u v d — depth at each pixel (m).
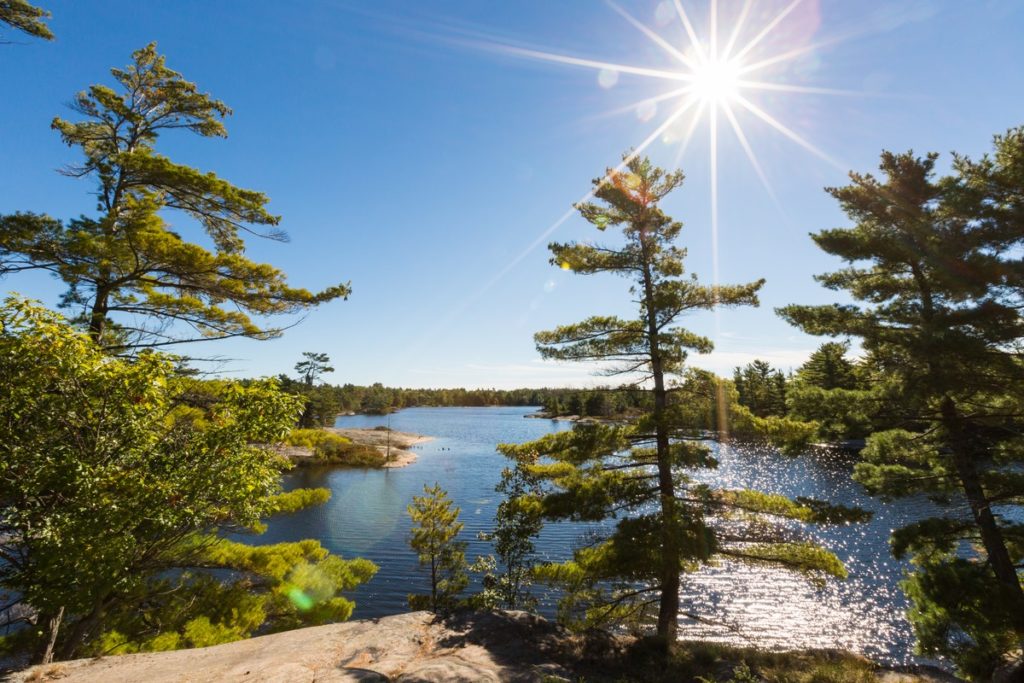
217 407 10.11
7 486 7.65
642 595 17.97
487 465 73.50
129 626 10.30
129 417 8.25
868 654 20.36
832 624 23.14
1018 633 9.96
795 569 12.46
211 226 16.08
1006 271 10.45
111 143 14.45
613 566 11.38
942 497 12.93
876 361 12.29
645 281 13.60
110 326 12.78
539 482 13.80
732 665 7.56
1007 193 10.96
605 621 13.47
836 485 52.03
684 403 12.54
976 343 10.18
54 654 9.25
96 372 8.05
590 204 14.01
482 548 33.69
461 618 8.16
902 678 7.85
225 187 13.17
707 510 12.02
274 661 6.22
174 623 10.40
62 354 7.75
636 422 12.58
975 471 11.70
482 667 6.21
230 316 13.70
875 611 24.22
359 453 75.88
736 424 12.03
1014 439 11.47
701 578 28.77
